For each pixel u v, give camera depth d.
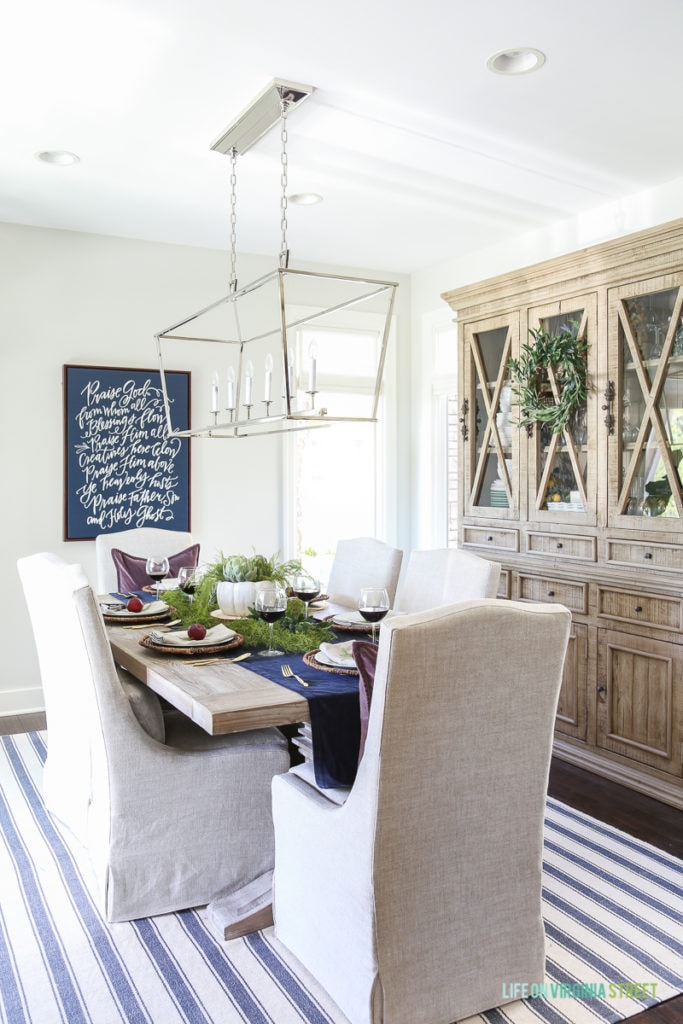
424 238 4.75
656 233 3.23
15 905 2.48
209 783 2.44
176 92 2.90
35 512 4.52
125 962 2.18
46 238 4.50
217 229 4.56
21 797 3.32
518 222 4.43
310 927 2.04
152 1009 1.99
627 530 3.44
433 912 1.84
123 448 4.70
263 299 5.14
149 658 2.52
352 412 5.50
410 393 5.68
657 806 3.26
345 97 2.95
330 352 5.40
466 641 1.73
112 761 2.33
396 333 5.61
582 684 3.68
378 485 5.61
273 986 2.08
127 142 3.34
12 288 4.43
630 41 2.57
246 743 2.52
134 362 4.75
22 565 2.92
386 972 1.78
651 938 2.32
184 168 3.63
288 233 4.64
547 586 3.87
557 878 2.66
